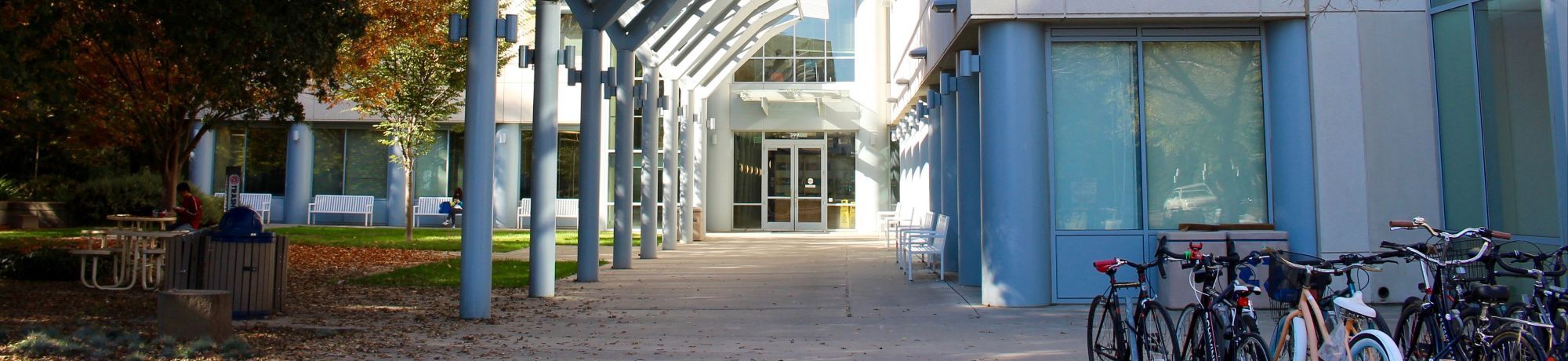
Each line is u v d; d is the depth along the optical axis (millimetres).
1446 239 5305
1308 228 9602
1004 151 9750
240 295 8758
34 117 13570
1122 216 9945
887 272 14234
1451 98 9359
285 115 13445
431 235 22844
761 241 22797
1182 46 10055
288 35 9602
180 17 9070
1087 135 10008
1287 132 9742
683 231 21672
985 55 9875
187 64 11117
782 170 27516
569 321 8852
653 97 17203
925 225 16094
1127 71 10031
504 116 27891
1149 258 9875
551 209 10930
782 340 7730
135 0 9031
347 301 10242
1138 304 5648
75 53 10320
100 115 13930
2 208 23719
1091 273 9922
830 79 27406
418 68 20734
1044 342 7535
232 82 9930
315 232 23422
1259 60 10023
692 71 20891
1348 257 4867
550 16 10992
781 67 27484
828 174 27438
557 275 13641
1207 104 10000
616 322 8812
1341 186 9586
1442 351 4992
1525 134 8414
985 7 9648
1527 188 8383
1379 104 9633
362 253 17406
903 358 6852
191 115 14406
